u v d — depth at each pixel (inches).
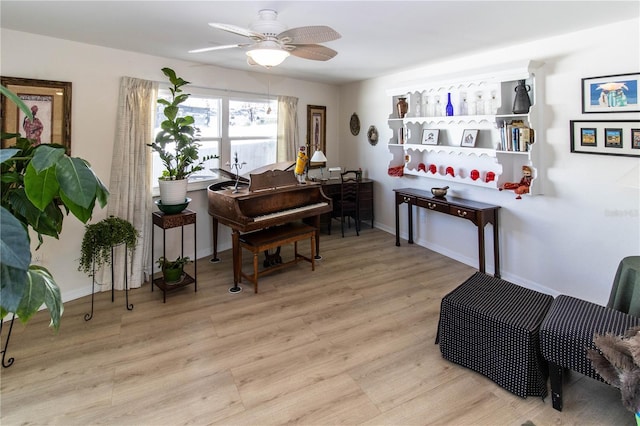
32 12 99.3
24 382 87.3
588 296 121.9
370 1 90.6
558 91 122.5
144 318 119.3
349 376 90.3
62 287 129.8
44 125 122.0
